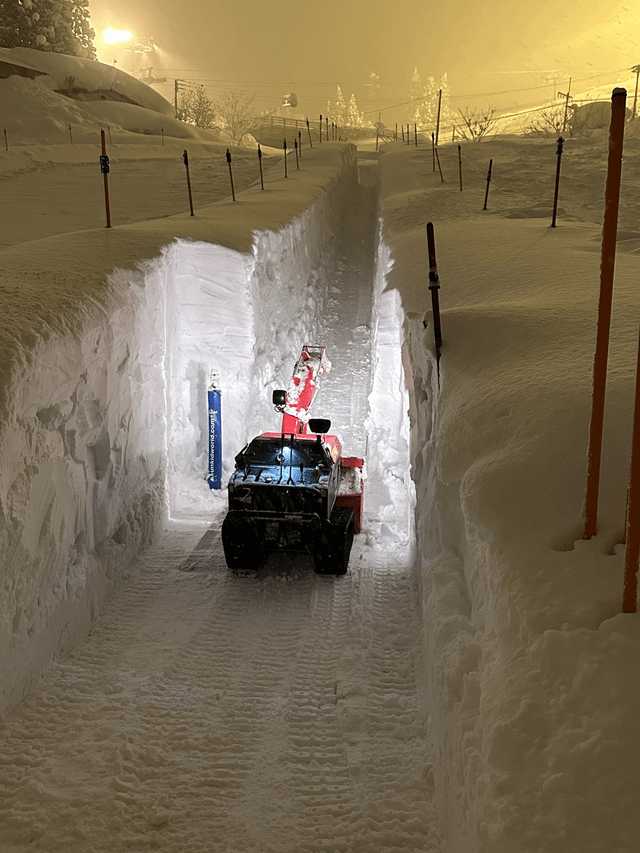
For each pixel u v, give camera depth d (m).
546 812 2.50
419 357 6.86
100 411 6.27
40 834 3.93
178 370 9.11
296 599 6.58
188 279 9.02
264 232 11.02
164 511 8.18
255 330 9.92
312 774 4.40
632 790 2.41
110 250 7.94
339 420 11.65
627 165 20.64
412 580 6.82
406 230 13.21
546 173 20.44
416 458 6.90
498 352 5.61
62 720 4.83
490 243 10.21
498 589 3.47
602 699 2.72
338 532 6.80
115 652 5.69
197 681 5.32
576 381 4.69
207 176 25.48
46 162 29.55
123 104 42.34
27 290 6.27
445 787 3.78
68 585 5.70
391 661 5.58
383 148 40.56
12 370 4.79
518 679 3.04
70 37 45.88
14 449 4.77
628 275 7.60
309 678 5.38
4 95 38.84
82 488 5.98
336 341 14.60
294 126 61.50
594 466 3.38
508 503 3.81
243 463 7.27
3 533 4.64
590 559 3.35
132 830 3.97
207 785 4.30
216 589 6.75
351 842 3.88
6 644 4.76
